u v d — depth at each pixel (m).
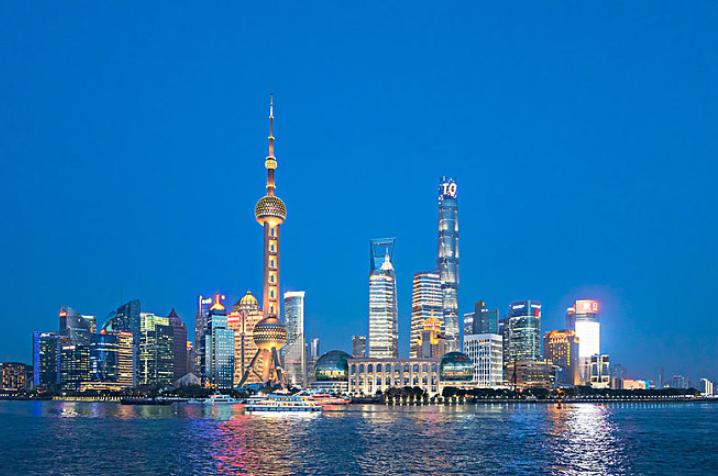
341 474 193.88
